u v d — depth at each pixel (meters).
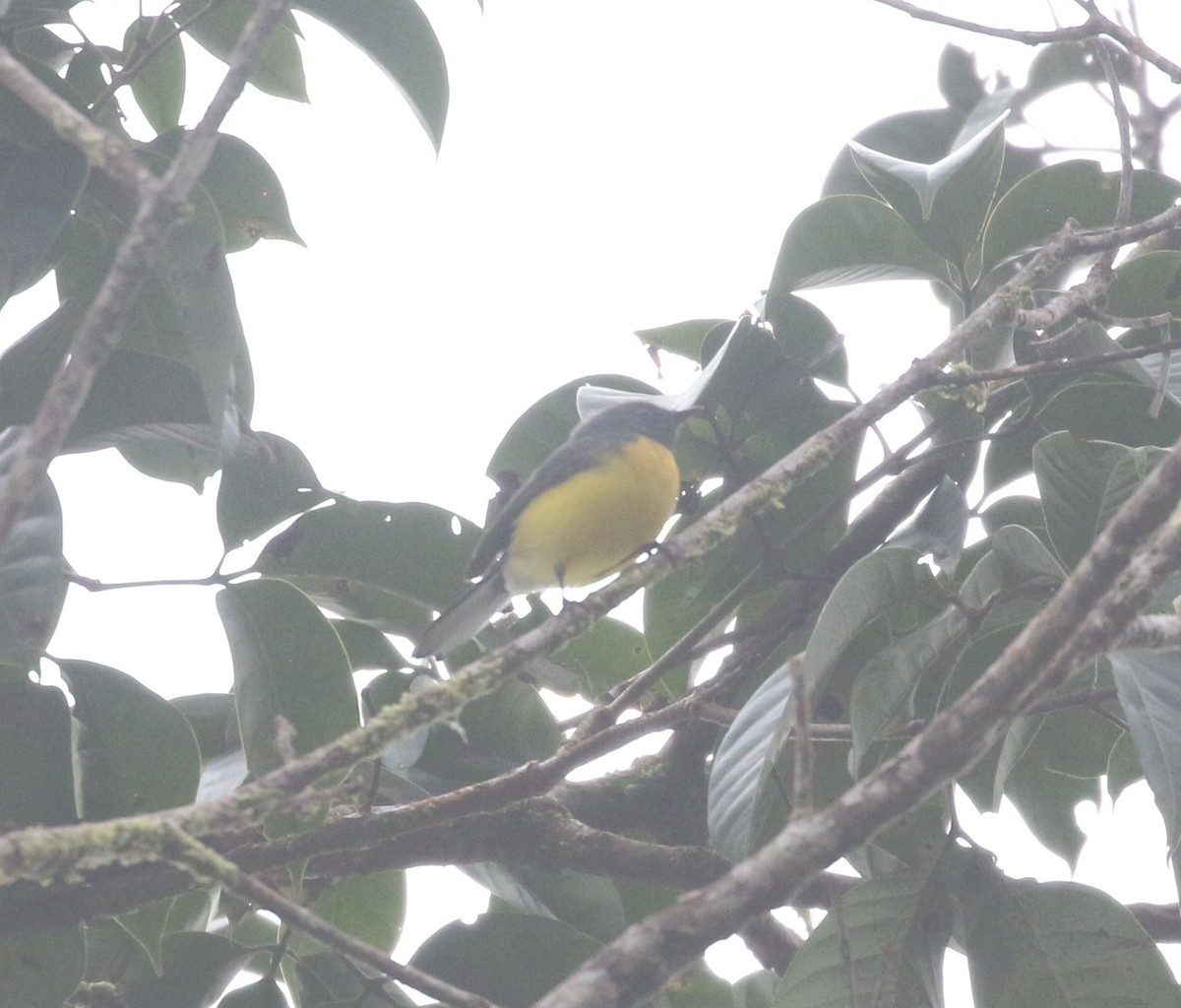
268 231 9.62
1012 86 11.04
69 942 7.90
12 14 8.76
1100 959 7.68
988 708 4.73
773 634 9.02
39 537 7.02
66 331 8.09
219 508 9.02
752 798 7.07
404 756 8.88
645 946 4.46
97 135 5.18
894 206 9.23
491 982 8.61
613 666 10.55
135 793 8.06
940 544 8.52
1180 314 9.52
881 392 7.58
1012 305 7.82
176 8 9.88
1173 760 6.41
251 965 10.05
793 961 7.86
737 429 9.88
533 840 8.93
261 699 8.37
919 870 7.98
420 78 8.49
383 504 9.11
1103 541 4.75
